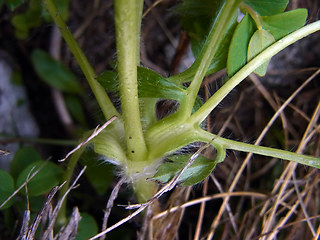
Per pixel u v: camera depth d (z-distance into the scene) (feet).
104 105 0.28
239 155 0.41
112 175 0.36
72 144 0.43
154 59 0.46
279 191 0.35
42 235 0.27
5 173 0.30
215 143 0.27
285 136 0.40
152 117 0.28
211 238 0.36
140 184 0.30
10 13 0.43
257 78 0.41
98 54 0.46
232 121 0.43
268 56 0.27
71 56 0.46
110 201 0.27
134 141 0.26
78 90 0.45
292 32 0.27
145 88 0.26
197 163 0.27
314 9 0.39
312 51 0.43
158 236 0.33
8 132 0.43
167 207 0.34
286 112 0.43
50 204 0.27
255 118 0.43
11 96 0.44
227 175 0.41
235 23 0.27
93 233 0.30
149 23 0.45
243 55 0.27
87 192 0.41
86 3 0.46
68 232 0.26
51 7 0.27
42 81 0.46
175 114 0.27
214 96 0.26
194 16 0.33
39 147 0.45
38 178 0.30
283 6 0.27
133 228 0.39
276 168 0.41
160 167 0.27
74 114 0.45
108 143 0.27
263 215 0.36
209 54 0.25
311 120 0.36
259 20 0.27
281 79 0.44
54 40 0.45
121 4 0.20
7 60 0.45
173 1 0.45
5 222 0.34
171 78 0.28
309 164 0.26
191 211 0.40
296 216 0.36
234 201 0.40
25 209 0.30
